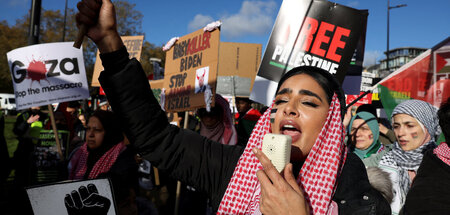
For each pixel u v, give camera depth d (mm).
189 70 3387
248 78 5289
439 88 2596
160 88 5297
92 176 2494
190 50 3408
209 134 3430
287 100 1088
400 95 2812
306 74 1107
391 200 2062
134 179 2566
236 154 1252
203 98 3123
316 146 1026
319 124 1055
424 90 2680
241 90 5258
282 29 2449
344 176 1045
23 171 4090
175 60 3645
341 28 2361
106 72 1154
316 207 980
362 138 2795
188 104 3318
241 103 5422
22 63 3631
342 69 2336
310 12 2412
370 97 4238
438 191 1274
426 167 1387
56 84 3629
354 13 2350
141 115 1177
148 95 1206
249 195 1102
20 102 3600
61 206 1863
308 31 2404
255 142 1188
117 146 2598
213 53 3084
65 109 5668
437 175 1316
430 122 2217
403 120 2277
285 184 822
